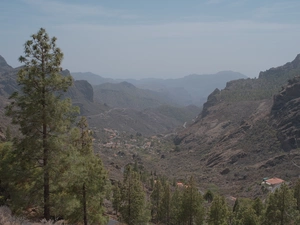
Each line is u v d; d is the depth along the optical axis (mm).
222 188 95562
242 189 90250
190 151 165500
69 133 16469
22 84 15461
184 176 118875
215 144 157875
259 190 82000
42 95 15547
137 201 31734
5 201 18906
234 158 122500
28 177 15297
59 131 15922
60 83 15883
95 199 20516
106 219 22703
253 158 118000
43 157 15742
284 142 115688
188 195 36750
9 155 16031
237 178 103438
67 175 15789
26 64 15461
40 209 18266
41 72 15398
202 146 166875
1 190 19391
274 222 33688
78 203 17438
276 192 33938
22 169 15414
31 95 15352
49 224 14945
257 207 42125
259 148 122500
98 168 20594
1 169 15711
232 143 139250
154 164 153500
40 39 15477
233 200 77438
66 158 15891
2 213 13570
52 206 16141
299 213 34344
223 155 130000
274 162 104375
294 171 93375
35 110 15141
